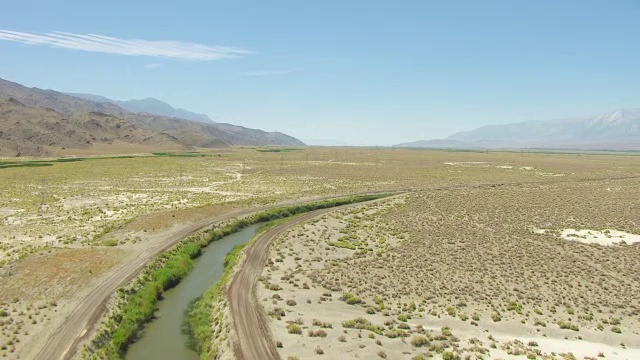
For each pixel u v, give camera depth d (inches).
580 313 1771.7
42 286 1801.2
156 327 1667.1
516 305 1814.7
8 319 1524.4
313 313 1675.7
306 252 2524.6
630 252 2527.1
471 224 3218.5
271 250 2532.0
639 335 1603.1
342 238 2854.3
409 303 1822.1
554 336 1583.4
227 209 3644.2
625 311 1796.3
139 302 1795.0
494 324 1654.8
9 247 2374.5
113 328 1552.7
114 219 3149.6
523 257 2426.2
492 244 2669.8
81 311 1616.6
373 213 3651.6
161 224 2994.6
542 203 4033.0
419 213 3609.7
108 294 1769.2
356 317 1658.5
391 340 1464.1
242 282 1990.7
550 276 2150.6
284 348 1389.0
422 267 2251.5
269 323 1558.8
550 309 1788.9
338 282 2044.8
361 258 2426.2
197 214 3348.9
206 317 1700.3
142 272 2041.1
